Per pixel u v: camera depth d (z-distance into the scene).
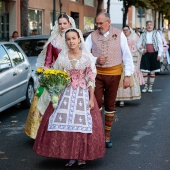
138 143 7.47
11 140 7.71
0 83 8.92
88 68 6.04
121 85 10.88
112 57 6.98
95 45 7.04
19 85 9.99
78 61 5.98
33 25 26.73
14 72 9.71
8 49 9.92
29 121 7.21
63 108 5.91
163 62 20.34
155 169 6.08
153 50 13.48
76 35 5.95
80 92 6.00
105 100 7.20
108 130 7.21
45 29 28.20
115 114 10.05
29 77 10.70
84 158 5.83
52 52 6.82
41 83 5.93
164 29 20.19
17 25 24.31
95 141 5.89
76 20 34.53
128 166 6.21
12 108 10.91
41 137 5.90
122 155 6.75
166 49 18.66
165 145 7.34
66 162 6.38
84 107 5.94
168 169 6.08
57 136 5.82
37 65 6.97
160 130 8.43
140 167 6.16
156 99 12.30
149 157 6.66
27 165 6.27
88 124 5.88
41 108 7.07
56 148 5.80
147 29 13.49
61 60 6.04
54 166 6.21
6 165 6.28
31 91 10.91
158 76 18.89
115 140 7.68
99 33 7.07
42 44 13.50
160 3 32.06
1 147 7.24
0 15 23.22
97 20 6.97
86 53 6.06
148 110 10.57
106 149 7.09
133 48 12.46
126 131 8.37
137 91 11.11
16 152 6.95
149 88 13.80
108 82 7.03
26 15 18.36
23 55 10.70
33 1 26.28
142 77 13.22
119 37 7.01
